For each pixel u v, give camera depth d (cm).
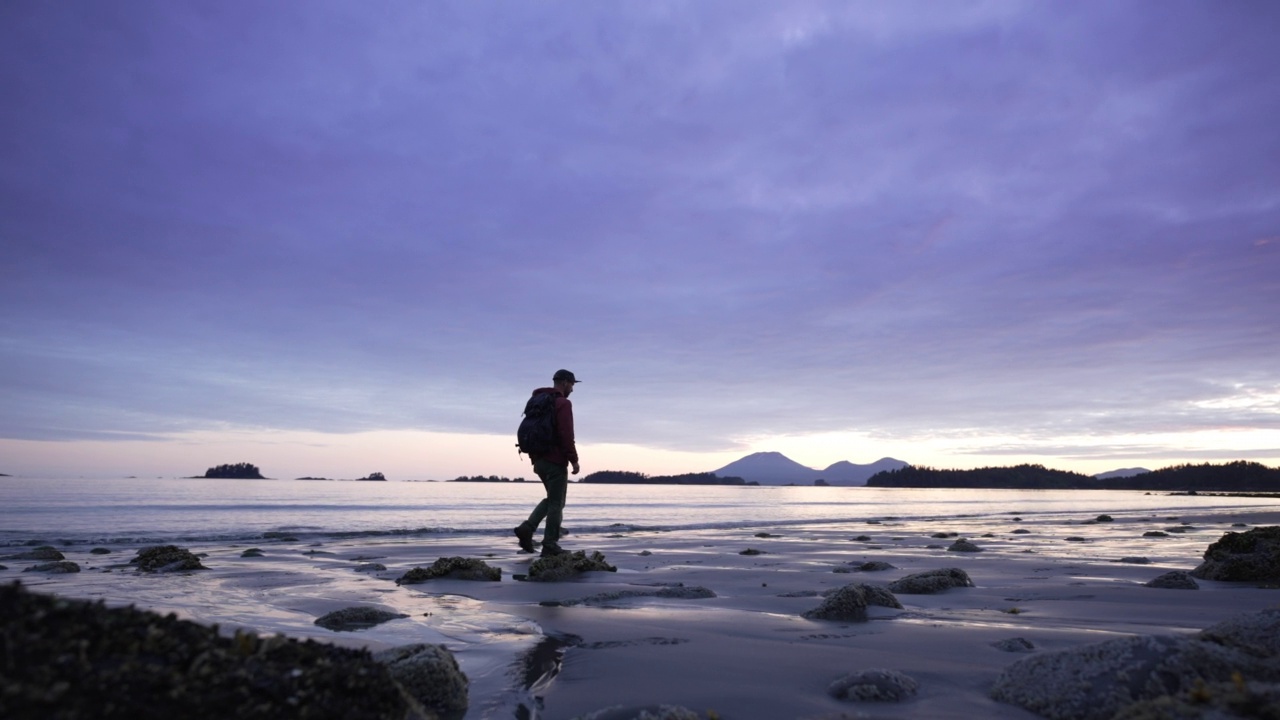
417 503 3359
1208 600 641
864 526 2081
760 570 905
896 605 593
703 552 1188
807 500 5197
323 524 1817
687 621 530
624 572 876
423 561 980
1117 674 292
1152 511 3241
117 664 182
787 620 535
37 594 193
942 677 360
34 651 173
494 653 423
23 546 1120
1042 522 2297
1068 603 621
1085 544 1390
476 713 313
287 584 712
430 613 561
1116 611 578
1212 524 2097
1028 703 306
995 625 510
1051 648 432
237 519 1928
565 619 536
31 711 159
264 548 1170
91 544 1191
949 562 1009
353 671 223
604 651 427
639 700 328
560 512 1014
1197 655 292
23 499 2608
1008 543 1416
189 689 186
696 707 316
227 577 761
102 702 170
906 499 5656
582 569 845
